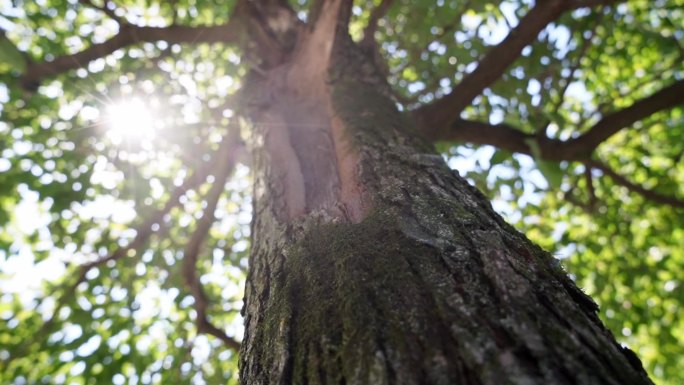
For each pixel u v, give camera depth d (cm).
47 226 453
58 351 438
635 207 536
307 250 133
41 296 458
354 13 471
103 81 398
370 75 264
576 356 77
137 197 413
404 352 85
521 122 407
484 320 87
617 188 540
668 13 460
